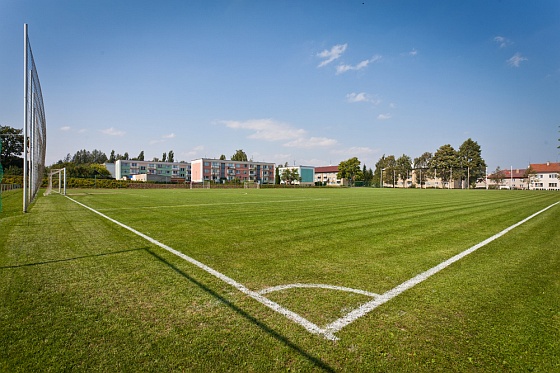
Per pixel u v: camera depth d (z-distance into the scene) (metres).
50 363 2.33
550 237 7.71
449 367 2.33
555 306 3.45
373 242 6.87
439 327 2.95
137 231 7.99
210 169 101.69
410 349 2.57
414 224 9.73
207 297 3.62
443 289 3.97
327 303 3.49
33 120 14.55
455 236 7.73
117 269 4.67
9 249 5.90
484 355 2.49
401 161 109.12
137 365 2.31
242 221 10.12
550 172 95.75
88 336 2.71
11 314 3.12
